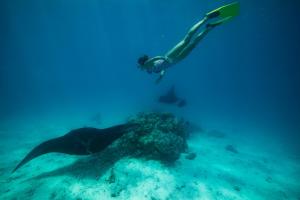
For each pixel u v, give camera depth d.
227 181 5.75
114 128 5.59
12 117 19.67
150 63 4.73
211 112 27.89
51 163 6.32
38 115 21.08
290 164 8.93
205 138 12.04
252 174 6.75
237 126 18.88
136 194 4.43
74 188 4.63
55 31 60.38
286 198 5.37
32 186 4.87
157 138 5.95
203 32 4.47
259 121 23.34
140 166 5.39
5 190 4.80
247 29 52.75
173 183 4.98
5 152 8.21
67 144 5.16
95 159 5.91
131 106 26.06
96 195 4.38
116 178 4.86
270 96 99.62
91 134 5.32
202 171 6.08
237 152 9.76
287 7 32.09
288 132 17.73
